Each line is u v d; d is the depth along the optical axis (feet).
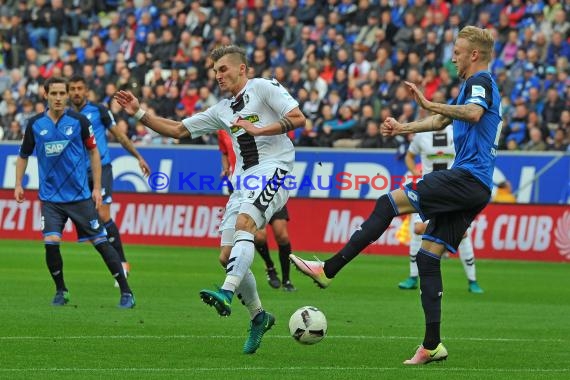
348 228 145.18
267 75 179.01
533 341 63.87
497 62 169.27
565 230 138.82
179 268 117.19
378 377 49.21
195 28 191.31
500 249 141.38
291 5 185.57
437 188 52.85
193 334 63.82
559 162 145.38
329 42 177.78
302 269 53.57
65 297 79.56
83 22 211.20
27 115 183.32
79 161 77.20
